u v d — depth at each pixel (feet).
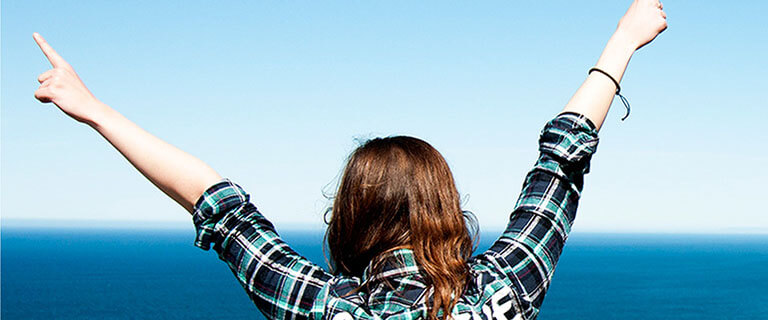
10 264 545.44
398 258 5.10
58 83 5.50
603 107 6.32
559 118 6.25
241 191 5.75
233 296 319.68
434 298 4.97
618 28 6.73
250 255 5.50
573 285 370.94
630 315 252.83
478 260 5.59
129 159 5.53
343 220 5.29
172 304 289.33
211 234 5.63
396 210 5.14
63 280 401.08
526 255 5.61
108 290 344.08
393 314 4.99
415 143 5.43
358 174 5.25
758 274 465.47
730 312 264.11
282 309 5.32
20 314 258.57
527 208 5.91
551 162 6.06
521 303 5.34
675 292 336.49
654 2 6.72
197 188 5.57
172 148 5.70
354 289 5.20
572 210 6.02
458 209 5.31
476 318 5.07
